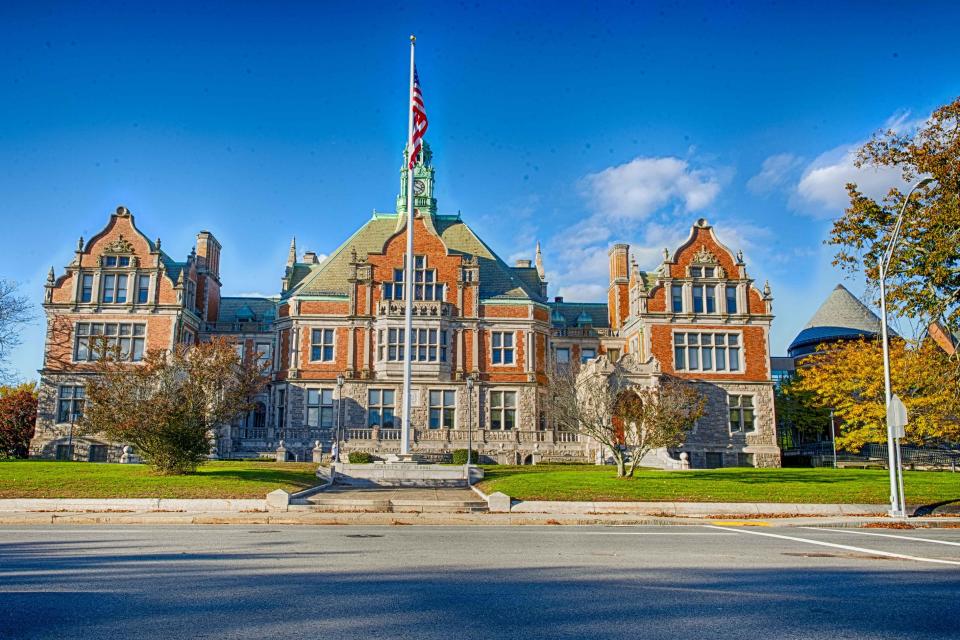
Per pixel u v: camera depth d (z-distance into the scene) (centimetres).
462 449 4806
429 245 5728
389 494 3044
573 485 3031
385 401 5478
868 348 4888
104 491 2697
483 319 5662
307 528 2097
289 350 5572
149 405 3206
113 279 5475
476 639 825
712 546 1705
